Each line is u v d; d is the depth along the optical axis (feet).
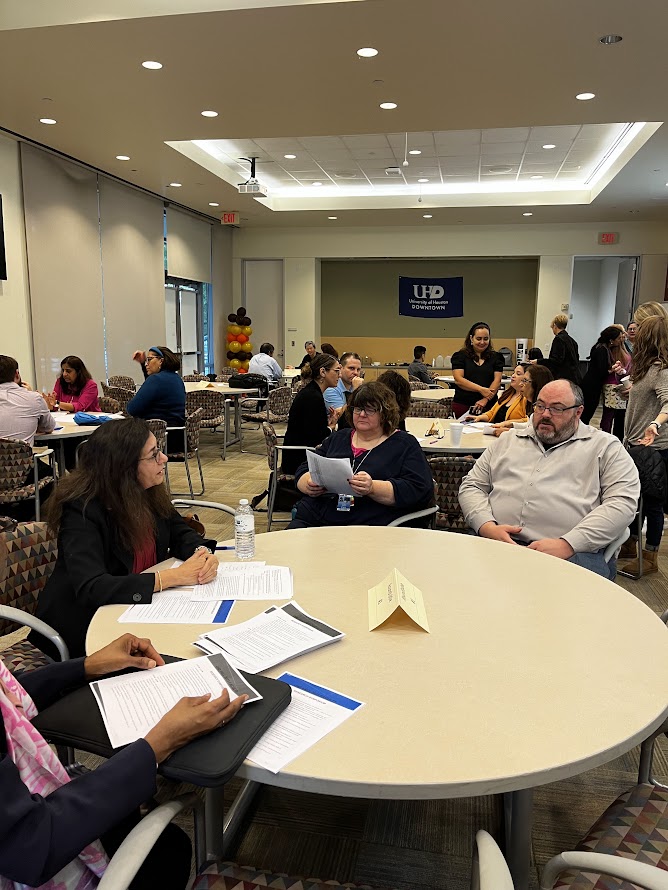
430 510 8.84
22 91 18.75
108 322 30.25
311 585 5.60
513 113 20.16
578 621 4.90
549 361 25.22
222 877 3.59
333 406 18.67
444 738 3.38
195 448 18.61
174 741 3.19
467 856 5.79
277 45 15.52
